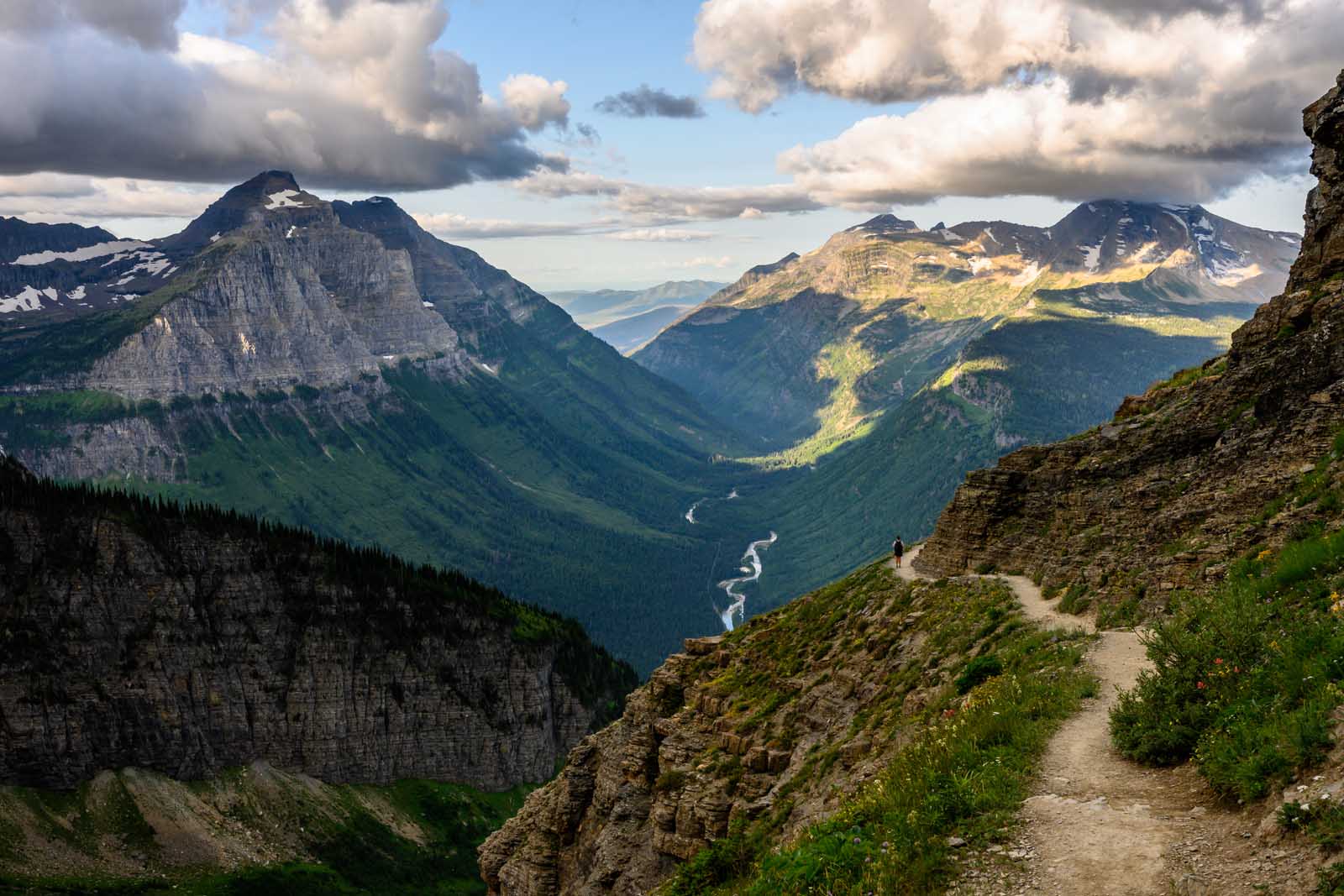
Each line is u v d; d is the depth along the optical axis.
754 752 50.06
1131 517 50.62
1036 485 62.44
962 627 48.12
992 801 21.91
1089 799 21.42
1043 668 34.38
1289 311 53.41
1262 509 41.25
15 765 190.12
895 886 19.84
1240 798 19.23
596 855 58.84
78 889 172.25
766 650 65.62
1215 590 34.59
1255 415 48.66
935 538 67.06
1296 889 15.35
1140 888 17.25
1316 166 61.00
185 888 182.62
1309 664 21.55
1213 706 23.03
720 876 38.28
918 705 41.00
